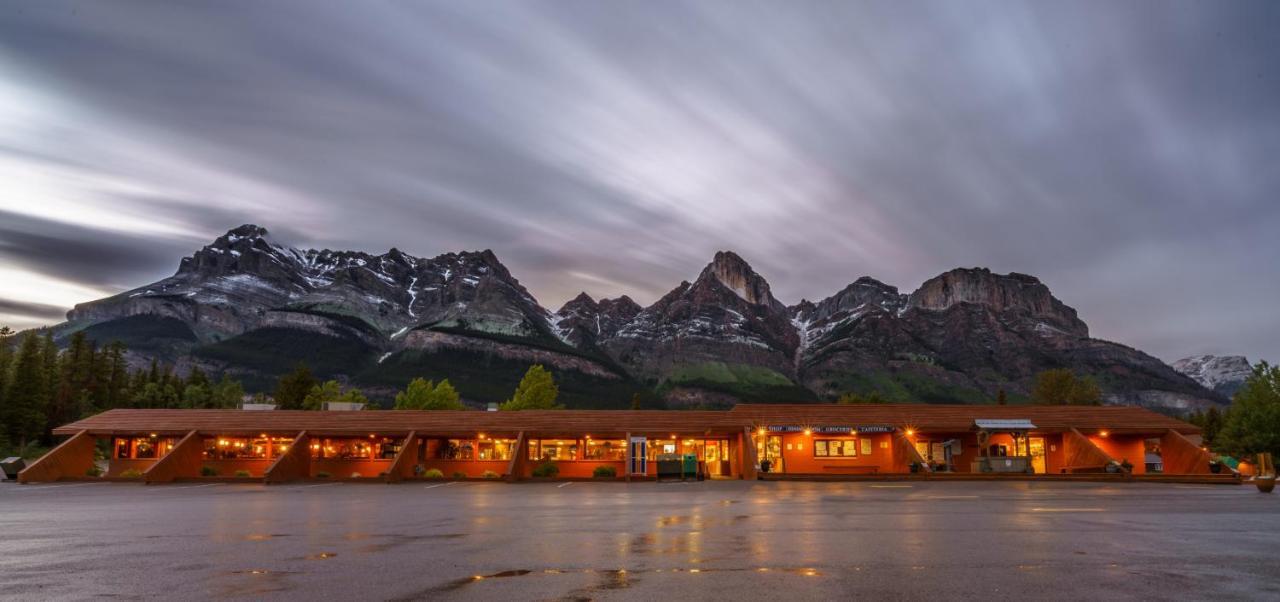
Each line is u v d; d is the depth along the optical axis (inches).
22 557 461.4
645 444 1668.3
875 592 334.3
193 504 939.3
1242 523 617.0
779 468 1731.1
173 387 4375.0
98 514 791.1
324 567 410.6
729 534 552.7
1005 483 1382.9
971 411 1758.1
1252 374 2000.5
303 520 698.8
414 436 1658.5
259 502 971.3
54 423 3506.4
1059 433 1710.1
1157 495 1007.6
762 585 351.6
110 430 1686.8
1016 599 319.0
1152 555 437.7
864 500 915.4
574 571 392.5
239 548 494.3
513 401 3398.1
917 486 1273.4
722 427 1696.6
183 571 400.8
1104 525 602.9
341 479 1574.8
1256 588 340.2
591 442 1713.8
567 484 1453.0
